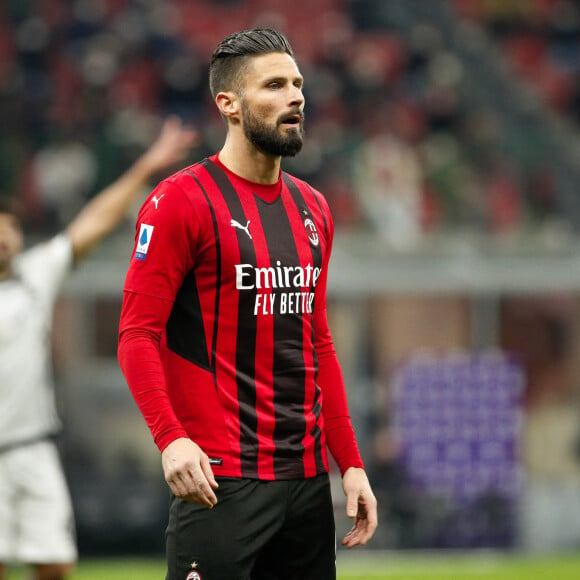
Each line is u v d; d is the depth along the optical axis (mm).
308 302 10586
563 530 35156
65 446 32875
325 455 10672
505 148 51812
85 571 28750
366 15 59812
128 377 9930
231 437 10086
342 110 52562
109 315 33656
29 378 17281
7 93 48844
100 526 32938
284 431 10273
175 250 10055
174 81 52719
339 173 45844
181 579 10094
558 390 36125
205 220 10148
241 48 10406
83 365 33281
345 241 35500
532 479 35312
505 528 34500
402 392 34594
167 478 9539
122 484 33219
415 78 56406
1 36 54062
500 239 38219
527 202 47969
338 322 34906
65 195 43812
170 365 10312
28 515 17344
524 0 61281
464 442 34531
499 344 35938
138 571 28672
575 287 36500
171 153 17406
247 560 10047
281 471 10195
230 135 10633
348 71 55469
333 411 11031
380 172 45875
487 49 58844
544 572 28266
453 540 34156
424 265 35625
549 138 52969
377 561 32094
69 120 48312
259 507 10078
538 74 58969
